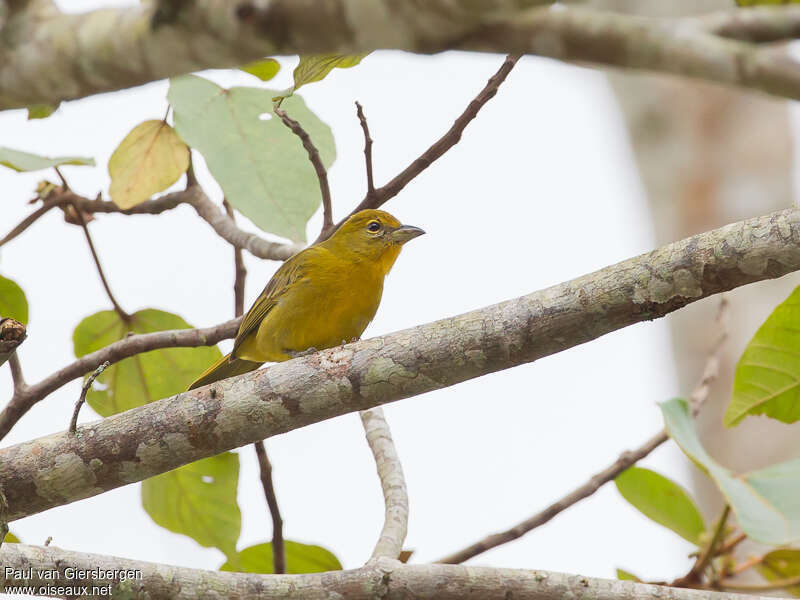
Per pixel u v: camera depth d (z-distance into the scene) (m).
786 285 15.30
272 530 10.45
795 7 4.37
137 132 10.94
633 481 10.91
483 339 7.65
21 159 10.51
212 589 8.16
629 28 4.24
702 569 10.16
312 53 4.79
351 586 8.17
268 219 9.98
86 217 11.64
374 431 10.33
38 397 9.77
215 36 4.85
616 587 8.34
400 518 9.30
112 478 8.13
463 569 8.30
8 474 8.02
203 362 11.46
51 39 5.25
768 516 8.94
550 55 4.38
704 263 7.08
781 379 9.44
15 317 10.75
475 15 4.25
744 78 4.19
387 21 4.46
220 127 10.29
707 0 16.88
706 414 14.70
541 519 10.31
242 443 8.15
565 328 7.48
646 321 7.39
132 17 5.09
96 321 11.16
